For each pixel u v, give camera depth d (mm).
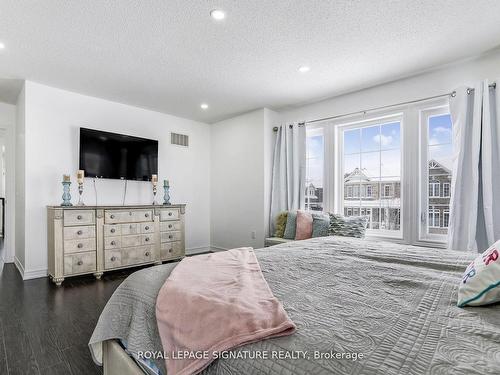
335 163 3562
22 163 3328
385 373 543
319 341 665
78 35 2205
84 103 3539
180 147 4512
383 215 3197
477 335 690
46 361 1601
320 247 1854
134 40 2281
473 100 2535
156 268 1325
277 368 607
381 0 1804
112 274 3389
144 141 3959
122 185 3898
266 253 1658
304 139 3797
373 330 716
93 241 3193
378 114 3217
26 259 3115
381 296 969
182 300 915
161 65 2725
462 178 2545
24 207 3174
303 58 2572
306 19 2004
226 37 2240
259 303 864
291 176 3850
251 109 4098
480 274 901
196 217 4703
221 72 2871
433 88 2816
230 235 4480
